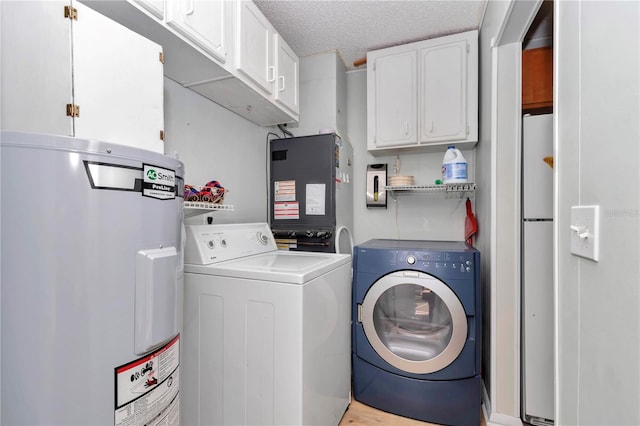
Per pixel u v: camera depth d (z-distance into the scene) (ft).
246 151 6.87
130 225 2.41
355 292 5.90
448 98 6.79
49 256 2.06
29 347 2.03
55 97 2.58
